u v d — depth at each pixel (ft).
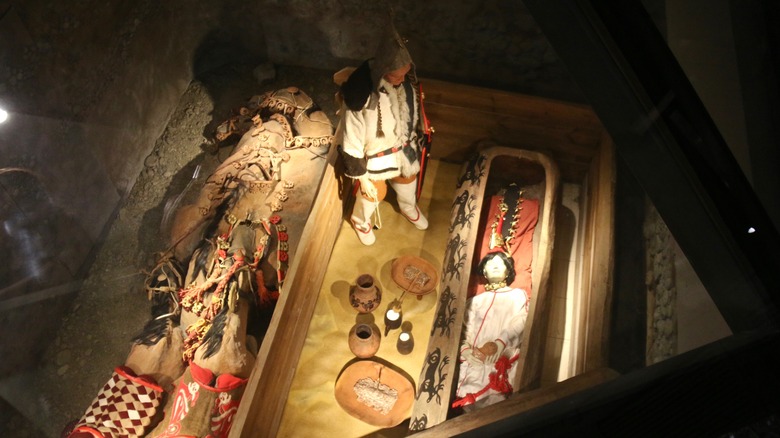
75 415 14.30
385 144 13.23
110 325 15.56
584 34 5.76
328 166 13.87
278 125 16.74
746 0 6.80
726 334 8.04
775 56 6.47
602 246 12.64
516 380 12.13
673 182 6.06
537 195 15.11
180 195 17.08
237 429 11.12
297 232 15.10
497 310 13.19
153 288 14.58
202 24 19.40
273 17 18.80
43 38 15.43
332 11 18.26
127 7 17.42
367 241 15.19
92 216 16.80
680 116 5.82
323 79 19.53
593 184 14.61
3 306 14.49
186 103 19.40
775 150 6.40
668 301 10.75
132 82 17.81
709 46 7.51
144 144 18.39
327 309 14.34
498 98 14.97
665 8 8.45
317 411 12.93
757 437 5.41
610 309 11.80
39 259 15.34
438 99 15.34
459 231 14.20
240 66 19.86
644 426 5.42
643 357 11.12
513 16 16.84
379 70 12.26
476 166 15.03
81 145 16.47
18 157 14.93
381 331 14.07
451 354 12.47
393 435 12.59
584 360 11.50
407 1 17.37
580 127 14.90
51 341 15.34
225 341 13.00
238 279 13.88
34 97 15.29
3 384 14.38
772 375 5.60
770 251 5.86
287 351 12.88
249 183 15.58
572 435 5.37
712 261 6.19
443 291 13.48
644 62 5.75
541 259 13.60
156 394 12.79
